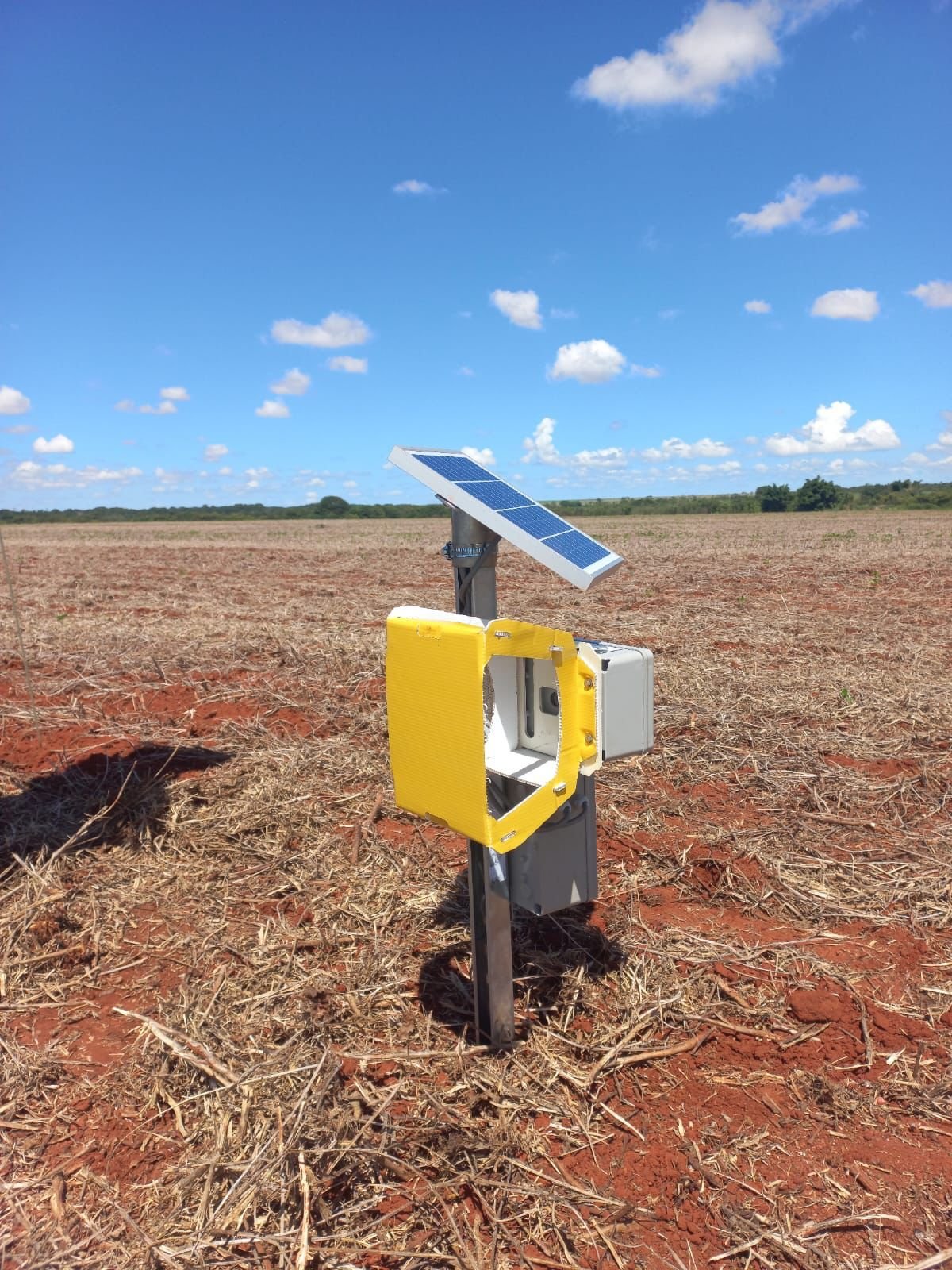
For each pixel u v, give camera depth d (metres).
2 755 5.94
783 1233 2.28
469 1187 2.45
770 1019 3.17
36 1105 2.76
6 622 11.70
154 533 45.50
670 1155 2.56
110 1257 2.18
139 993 3.41
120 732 6.47
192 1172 2.40
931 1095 2.79
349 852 4.57
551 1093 2.80
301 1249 2.16
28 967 3.55
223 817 4.96
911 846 4.53
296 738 6.32
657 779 5.51
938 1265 2.17
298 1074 2.77
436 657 2.49
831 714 6.75
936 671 8.14
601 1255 2.24
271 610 13.09
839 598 13.52
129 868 4.41
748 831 4.71
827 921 3.87
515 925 3.80
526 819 2.52
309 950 3.69
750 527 37.72
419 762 2.66
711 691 7.42
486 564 2.81
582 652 2.64
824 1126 2.69
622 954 3.58
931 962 3.53
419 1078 2.86
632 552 23.69
